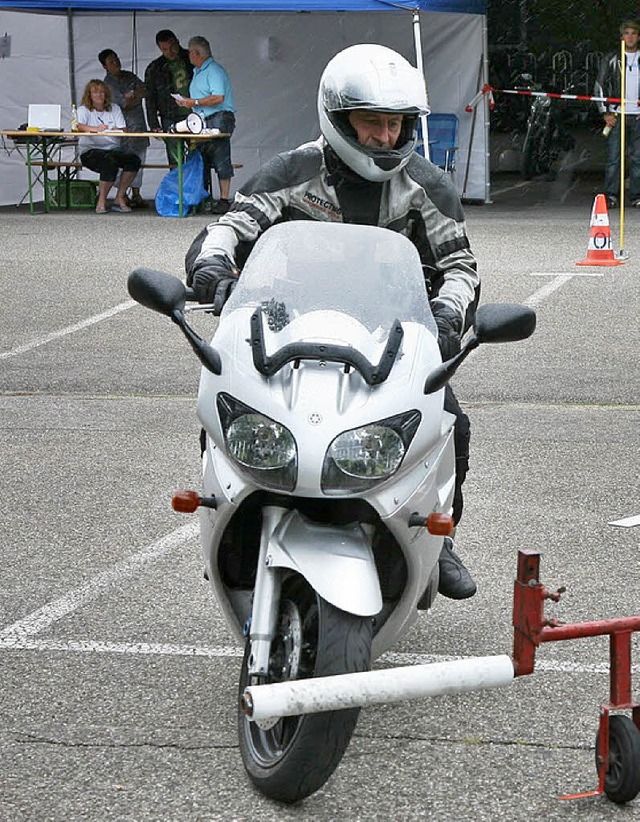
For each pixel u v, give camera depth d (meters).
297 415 4.04
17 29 24.64
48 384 10.74
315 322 4.32
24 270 16.61
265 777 4.25
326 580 4.01
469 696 5.14
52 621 5.89
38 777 4.49
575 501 7.68
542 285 15.17
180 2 19.88
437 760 4.62
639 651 5.55
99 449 8.84
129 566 6.60
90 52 25.23
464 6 21.83
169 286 4.35
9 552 6.80
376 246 4.59
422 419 4.22
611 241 18.36
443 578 5.25
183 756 4.64
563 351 11.85
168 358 11.70
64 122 25.48
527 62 31.17
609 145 23.30
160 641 5.67
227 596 4.61
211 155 23.23
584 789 4.43
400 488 4.21
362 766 4.57
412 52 24.28
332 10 19.56
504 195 26.09
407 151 4.89
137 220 22.45
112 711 4.99
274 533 4.18
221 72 22.80
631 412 9.82
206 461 4.49
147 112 23.62
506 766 4.58
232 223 5.08
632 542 6.97
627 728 4.27
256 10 19.83
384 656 5.49
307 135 25.31
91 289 15.20
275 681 4.22
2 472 8.30
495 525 7.25
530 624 4.21
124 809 4.28
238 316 4.45
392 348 4.26
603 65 23.17
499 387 10.57
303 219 5.13
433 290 5.22
